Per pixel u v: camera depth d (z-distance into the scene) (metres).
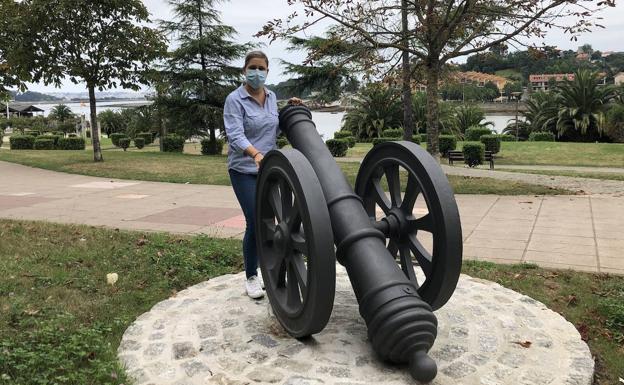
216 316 3.76
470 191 9.83
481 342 3.33
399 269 3.05
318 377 2.92
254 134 3.88
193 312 3.85
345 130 38.41
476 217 7.53
